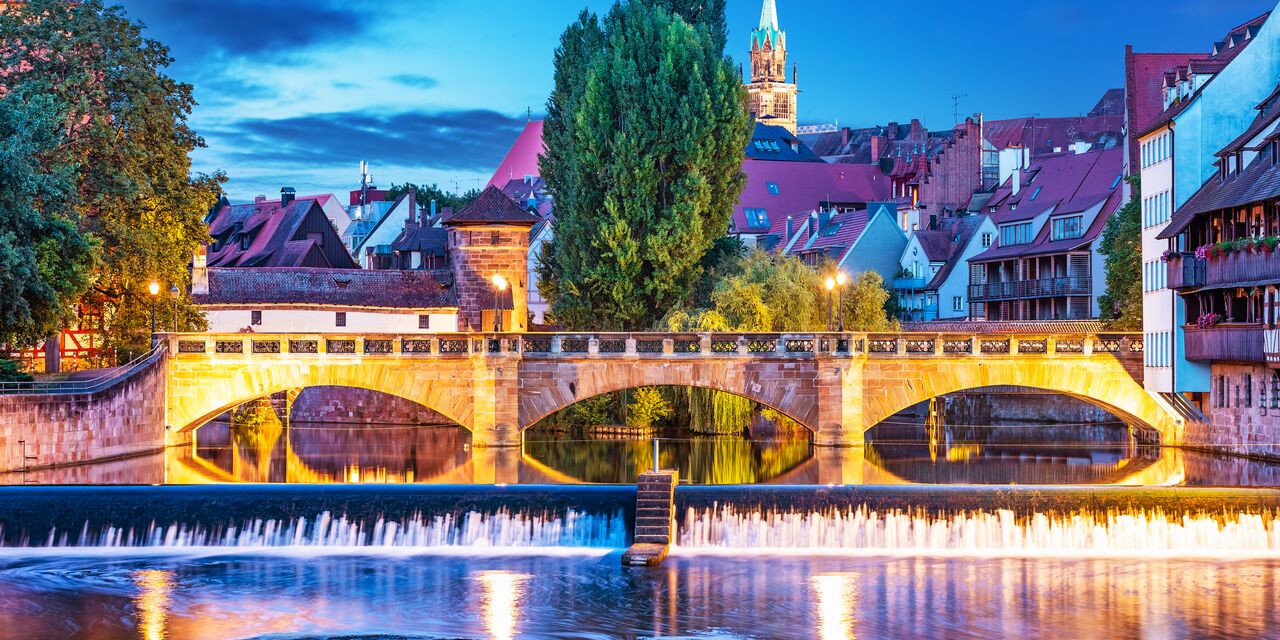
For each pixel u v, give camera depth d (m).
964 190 145.25
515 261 98.75
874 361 68.25
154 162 71.62
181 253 72.94
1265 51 66.75
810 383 68.56
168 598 39.94
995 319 113.69
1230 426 64.38
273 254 122.31
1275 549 44.94
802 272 82.81
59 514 46.22
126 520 46.22
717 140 85.50
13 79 67.62
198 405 67.25
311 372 67.50
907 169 150.75
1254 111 66.69
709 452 69.44
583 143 84.81
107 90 69.38
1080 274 102.62
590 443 74.94
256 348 67.31
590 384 68.25
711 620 37.53
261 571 42.91
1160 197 68.94
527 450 70.62
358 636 36.31
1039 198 112.81
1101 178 107.69
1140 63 100.00
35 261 57.78
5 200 57.81
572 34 96.56
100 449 61.16
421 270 101.69
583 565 43.34
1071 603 39.00
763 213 151.38
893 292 127.00
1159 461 62.50
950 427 87.38
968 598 39.59
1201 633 36.44
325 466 62.72
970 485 46.44
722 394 77.44
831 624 37.16
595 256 85.62
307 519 46.25
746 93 87.81
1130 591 40.22
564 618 37.72
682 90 85.31
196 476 57.38
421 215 151.88
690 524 45.72
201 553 45.22
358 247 161.62
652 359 68.31
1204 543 45.03
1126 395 69.50
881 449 70.44
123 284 70.69
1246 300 61.03
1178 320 66.19
